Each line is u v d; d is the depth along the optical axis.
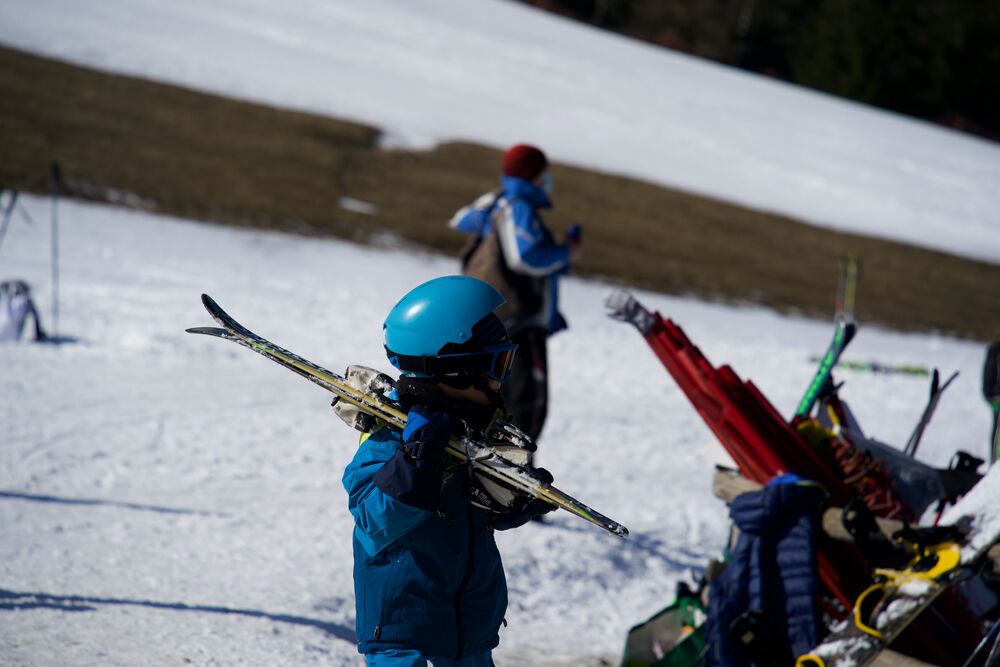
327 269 65.62
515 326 23.80
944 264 110.56
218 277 56.22
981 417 44.03
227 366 37.06
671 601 21.17
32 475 23.69
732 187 121.31
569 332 53.94
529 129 123.88
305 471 26.56
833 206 123.62
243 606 16.89
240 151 92.06
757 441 15.12
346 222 80.31
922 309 92.94
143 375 34.62
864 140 170.62
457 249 79.31
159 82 104.56
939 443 38.25
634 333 56.81
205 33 129.25
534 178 24.59
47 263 53.50
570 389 41.53
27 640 14.01
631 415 37.97
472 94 133.50
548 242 23.83
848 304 22.62
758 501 14.09
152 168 81.88
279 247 69.56
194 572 18.41
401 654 10.04
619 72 173.12
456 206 91.06
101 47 111.25
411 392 10.11
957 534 11.60
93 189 73.88
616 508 26.27
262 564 19.34
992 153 192.25
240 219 74.88
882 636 11.57
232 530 21.09
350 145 102.00
